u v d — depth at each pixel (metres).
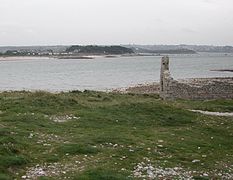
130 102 34.59
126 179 14.23
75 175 14.62
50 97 33.69
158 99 42.72
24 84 94.31
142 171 15.84
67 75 131.00
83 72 148.88
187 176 15.64
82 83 96.25
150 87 73.69
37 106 30.45
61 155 17.59
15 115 26.16
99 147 19.25
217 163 18.00
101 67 192.00
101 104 33.94
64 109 30.19
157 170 16.12
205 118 30.45
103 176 14.31
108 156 17.69
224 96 44.22
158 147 20.12
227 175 16.25
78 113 28.45
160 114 30.20
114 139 21.00
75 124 24.98
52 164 16.25
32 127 23.11
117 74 134.88
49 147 18.78
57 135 21.61
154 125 27.05
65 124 24.80
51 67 198.62
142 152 18.80
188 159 18.31
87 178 14.12
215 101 41.50
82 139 20.66
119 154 18.14
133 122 27.25
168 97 43.66
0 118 25.22
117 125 25.89
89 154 17.97
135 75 128.75
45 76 126.25
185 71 147.50
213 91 44.09
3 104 30.41
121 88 76.31
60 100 32.88
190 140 22.50
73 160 16.88
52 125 24.25
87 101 35.94
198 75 123.38
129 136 22.25
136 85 83.88
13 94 39.75
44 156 17.30
